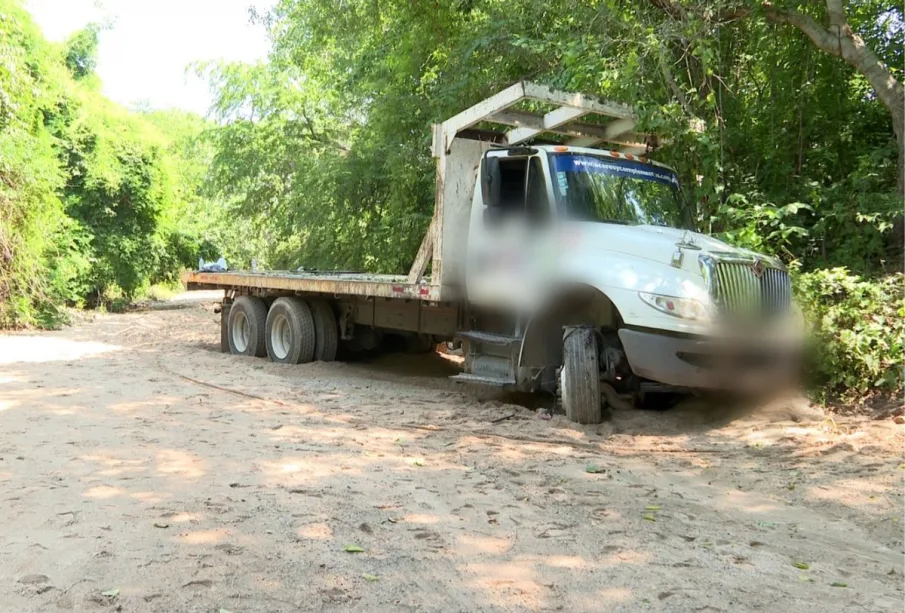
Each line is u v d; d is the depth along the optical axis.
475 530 4.22
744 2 9.09
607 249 6.98
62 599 3.24
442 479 5.25
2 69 17.27
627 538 4.13
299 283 11.33
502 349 8.02
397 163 15.61
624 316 6.59
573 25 10.59
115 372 10.62
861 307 7.36
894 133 9.48
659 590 3.46
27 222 18.12
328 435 6.58
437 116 13.79
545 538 4.12
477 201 8.23
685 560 3.83
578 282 7.00
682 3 9.27
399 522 4.32
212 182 23.36
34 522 4.16
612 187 7.73
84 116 26.06
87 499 4.58
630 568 3.71
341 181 17.98
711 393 7.45
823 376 7.28
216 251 41.16
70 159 25.62
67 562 3.62
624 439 6.51
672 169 8.41
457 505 4.67
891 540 4.14
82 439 6.21
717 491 5.07
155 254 29.55
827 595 3.44
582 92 8.91
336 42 18.53
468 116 8.30
